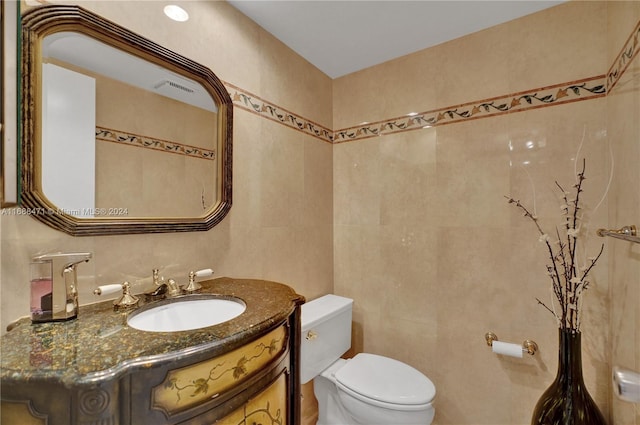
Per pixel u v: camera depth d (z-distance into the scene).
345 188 2.01
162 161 1.09
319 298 1.88
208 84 1.23
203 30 1.23
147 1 1.05
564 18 1.36
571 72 1.34
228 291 1.06
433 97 1.70
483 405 1.52
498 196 1.50
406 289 1.77
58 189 0.84
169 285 1.04
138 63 1.04
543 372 1.38
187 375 0.62
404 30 1.56
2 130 0.49
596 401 1.28
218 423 0.68
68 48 0.87
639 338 0.97
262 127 1.50
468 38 1.60
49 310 0.77
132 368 0.56
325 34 1.59
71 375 0.51
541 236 1.30
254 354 0.77
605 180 1.26
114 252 0.96
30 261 0.79
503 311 1.48
